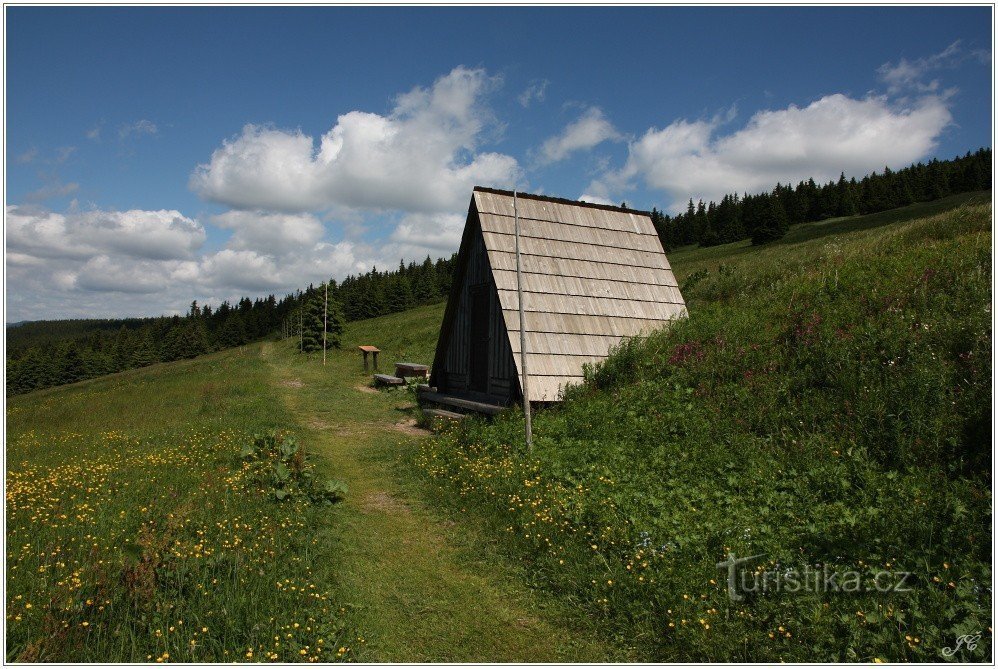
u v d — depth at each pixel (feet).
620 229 54.29
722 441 29.66
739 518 21.91
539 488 26.48
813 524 20.77
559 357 43.91
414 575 20.59
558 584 19.38
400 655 15.92
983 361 27.02
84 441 40.63
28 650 14.26
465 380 52.31
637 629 16.72
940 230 58.75
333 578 19.67
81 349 335.47
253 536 21.76
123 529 21.68
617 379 40.93
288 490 26.96
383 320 248.73
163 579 17.60
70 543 20.26
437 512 26.76
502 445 34.06
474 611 18.33
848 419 27.84
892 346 31.58
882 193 312.09
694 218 389.80
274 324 424.87
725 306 56.85
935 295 36.96
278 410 55.57
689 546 19.92
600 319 47.19
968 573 16.33
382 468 34.71
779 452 27.04
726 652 15.34
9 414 62.18
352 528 24.59
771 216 268.62
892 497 21.75
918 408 25.62
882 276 44.37
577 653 16.14
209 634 15.65
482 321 49.93
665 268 54.29
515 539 22.56
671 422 32.60
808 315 40.40
